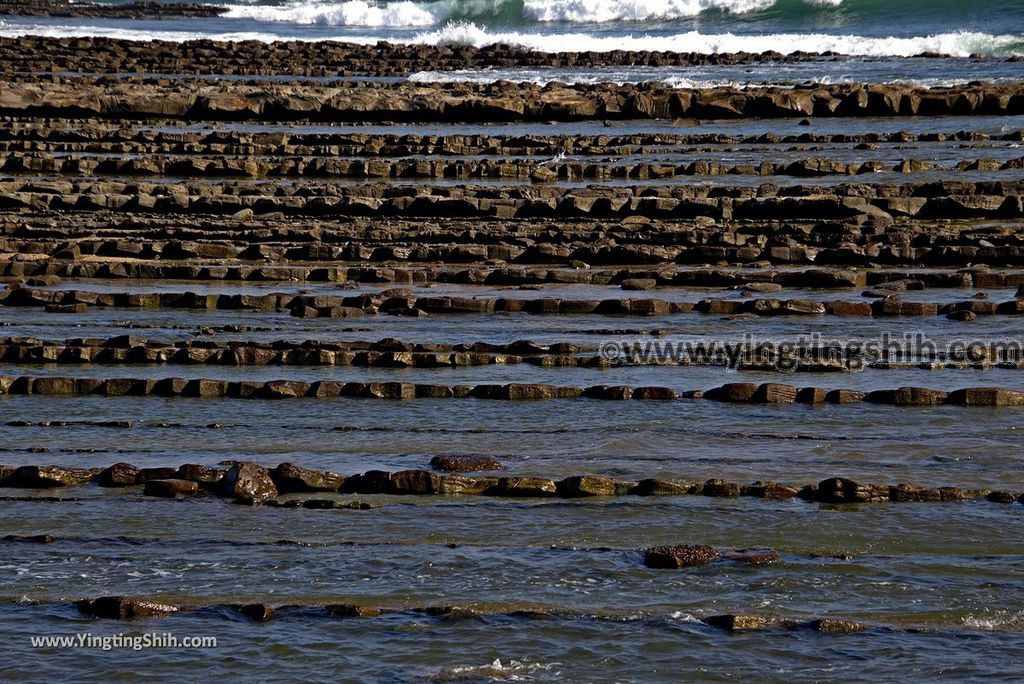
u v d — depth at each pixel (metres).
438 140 136.25
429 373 63.66
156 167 121.12
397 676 34.41
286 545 42.59
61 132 138.88
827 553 41.62
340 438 53.75
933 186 99.06
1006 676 33.97
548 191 103.81
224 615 37.84
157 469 48.53
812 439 52.66
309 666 34.97
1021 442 51.75
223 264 87.00
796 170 114.06
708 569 40.47
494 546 42.44
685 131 149.88
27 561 41.66
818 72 198.88
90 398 60.00
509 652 35.53
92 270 85.19
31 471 48.28
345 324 73.19
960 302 73.00
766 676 34.22
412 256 87.94
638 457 50.66
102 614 37.97
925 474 48.28
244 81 199.00
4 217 98.56
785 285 80.56
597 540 42.84
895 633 36.34
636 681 34.16
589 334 69.88
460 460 49.28
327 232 92.81
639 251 85.94
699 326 71.44
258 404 58.81
